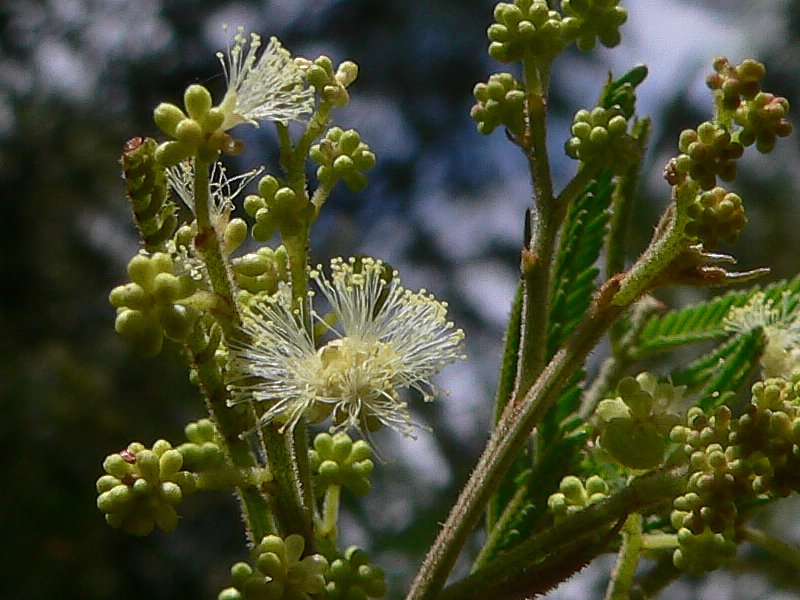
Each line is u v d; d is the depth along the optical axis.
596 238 0.14
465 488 0.12
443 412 0.29
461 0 0.39
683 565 0.12
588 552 0.12
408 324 0.13
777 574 0.17
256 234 0.12
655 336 0.15
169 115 0.12
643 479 0.12
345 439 0.13
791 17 0.33
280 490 0.12
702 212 0.12
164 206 0.12
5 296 0.37
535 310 0.13
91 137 0.41
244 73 0.13
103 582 0.31
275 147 0.33
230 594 0.12
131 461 0.12
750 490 0.12
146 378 0.35
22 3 0.42
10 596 0.29
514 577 0.12
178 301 0.12
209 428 0.14
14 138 0.40
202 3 0.41
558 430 0.14
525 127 0.13
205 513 0.34
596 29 0.13
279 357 0.12
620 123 0.13
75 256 0.39
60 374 0.34
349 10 0.40
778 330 0.14
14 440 0.32
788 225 0.32
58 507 0.31
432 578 0.12
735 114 0.12
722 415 0.12
